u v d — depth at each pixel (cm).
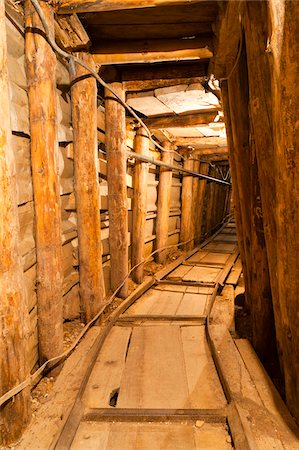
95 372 242
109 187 378
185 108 416
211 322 332
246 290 365
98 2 224
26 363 182
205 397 213
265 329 270
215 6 246
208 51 289
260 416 187
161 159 591
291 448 165
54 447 166
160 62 342
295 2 164
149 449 172
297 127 171
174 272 536
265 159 223
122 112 364
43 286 234
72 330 301
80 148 295
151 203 578
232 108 305
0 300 166
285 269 184
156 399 211
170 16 259
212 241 904
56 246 238
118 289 374
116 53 294
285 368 195
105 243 394
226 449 172
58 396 208
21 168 215
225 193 1209
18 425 176
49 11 227
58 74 273
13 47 209
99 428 187
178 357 263
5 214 165
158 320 341
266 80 217
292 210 178
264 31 213
